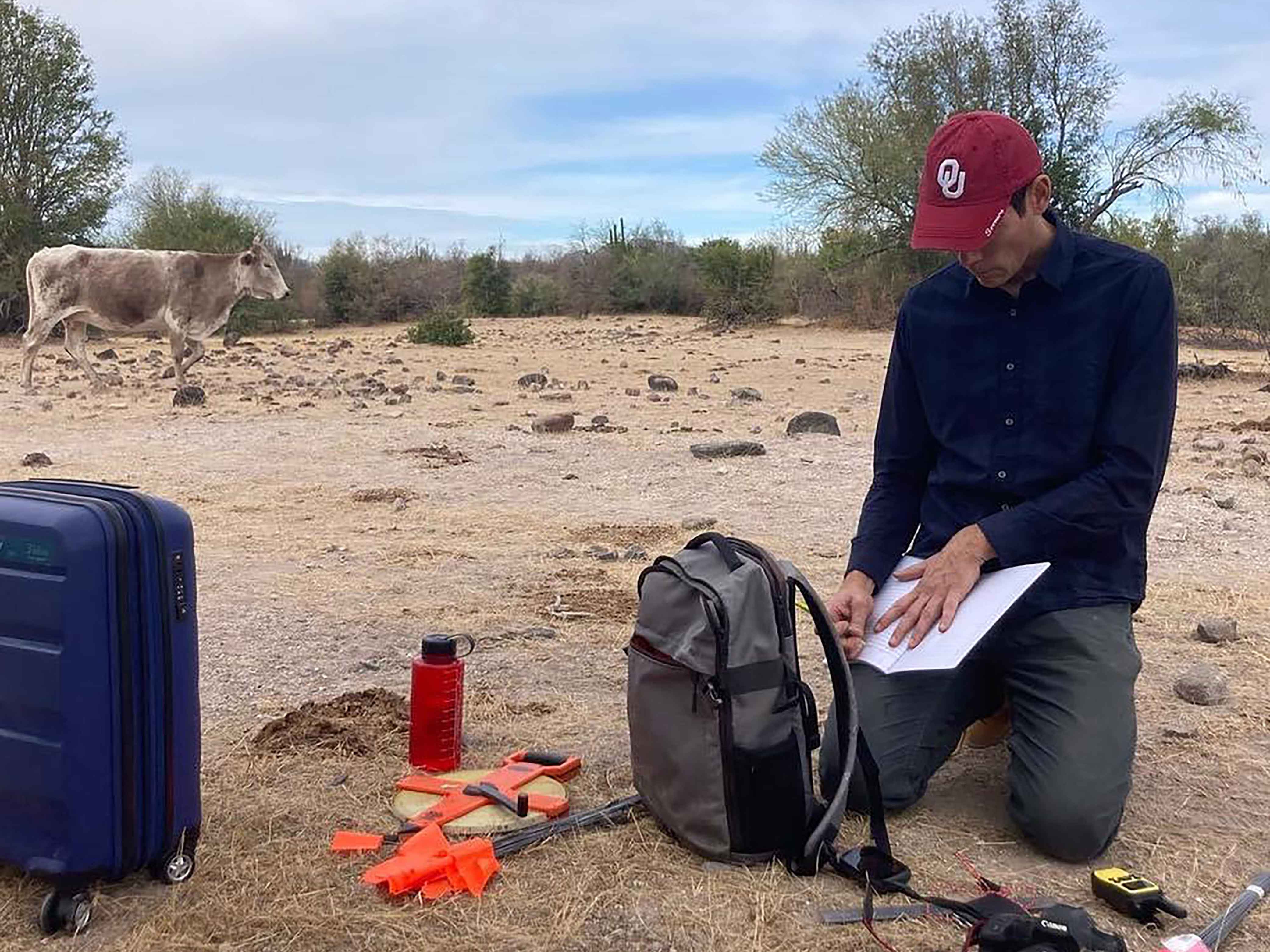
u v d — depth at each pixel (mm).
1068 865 3254
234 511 7898
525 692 4535
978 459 3529
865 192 32500
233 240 34500
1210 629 5270
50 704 2777
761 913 2936
